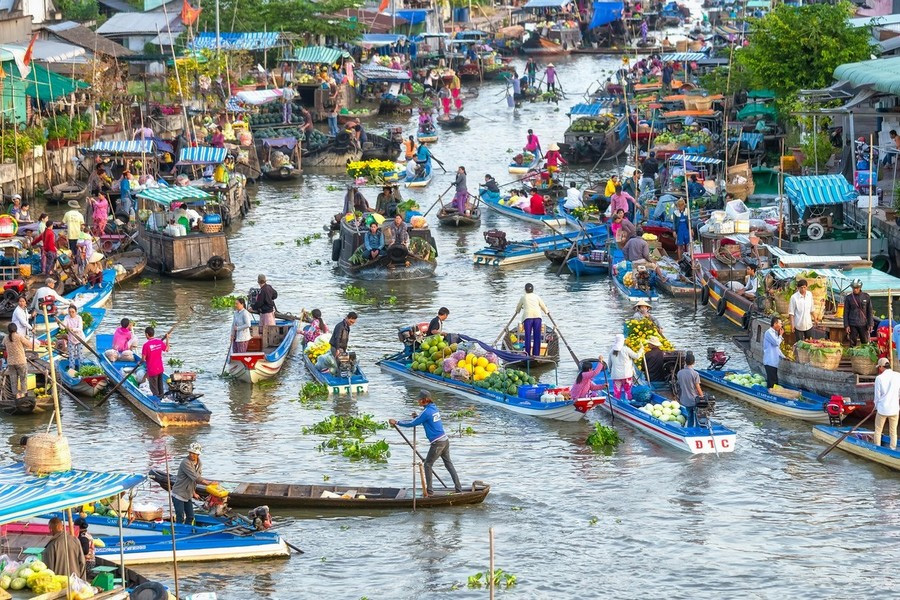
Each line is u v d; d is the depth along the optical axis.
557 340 80.50
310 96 188.62
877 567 52.66
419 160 147.75
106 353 76.50
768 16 137.12
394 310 93.38
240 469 62.78
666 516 57.69
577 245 105.94
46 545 46.44
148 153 131.00
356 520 57.25
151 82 180.62
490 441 67.06
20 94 136.88
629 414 69.38
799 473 62.50
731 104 150.50
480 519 57.47
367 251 102.56
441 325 79.25
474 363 74.94
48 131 136.12
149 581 45.59
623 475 62.41
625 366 71.25
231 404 72.75
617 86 197.12
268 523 54.19
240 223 125.75
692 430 65.56
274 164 151.88
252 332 81.25
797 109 121.50
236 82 178.62
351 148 158.25
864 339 72.50
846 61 129.25
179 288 100.19
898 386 63.00
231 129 151.62
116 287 100.38
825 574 52.09
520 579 51.66
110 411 71.50
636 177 121.31
